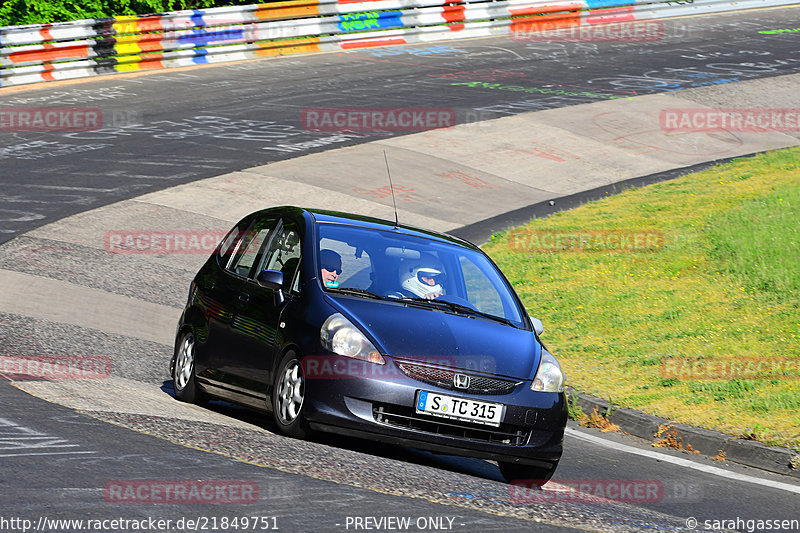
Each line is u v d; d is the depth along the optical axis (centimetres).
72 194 6625
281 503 1934
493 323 2789
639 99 10450
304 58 11988
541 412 2588
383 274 2814
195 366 3055
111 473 2034
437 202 7262
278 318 2714
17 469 1997
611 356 4312
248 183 7200
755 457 3167
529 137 8994
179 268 5434
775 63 12338
